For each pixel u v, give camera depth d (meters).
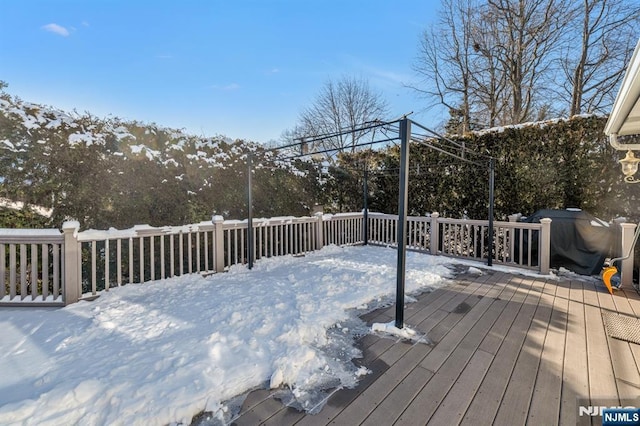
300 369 2.08
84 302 3.38
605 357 2.28
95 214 4.24
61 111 4.36
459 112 12.46
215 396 1.78
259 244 5.50
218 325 2.76
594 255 4.56
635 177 4.91
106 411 1.62
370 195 8.37
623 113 2.96
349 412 1.68
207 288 3.90
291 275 4.48
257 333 2.60
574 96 10.42
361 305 3.36
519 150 5.98
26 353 2.27
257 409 1.71
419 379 2.00
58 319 2.92
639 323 2.90
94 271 3.56
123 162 4.54
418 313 3.16
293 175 7.13
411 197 7.52
